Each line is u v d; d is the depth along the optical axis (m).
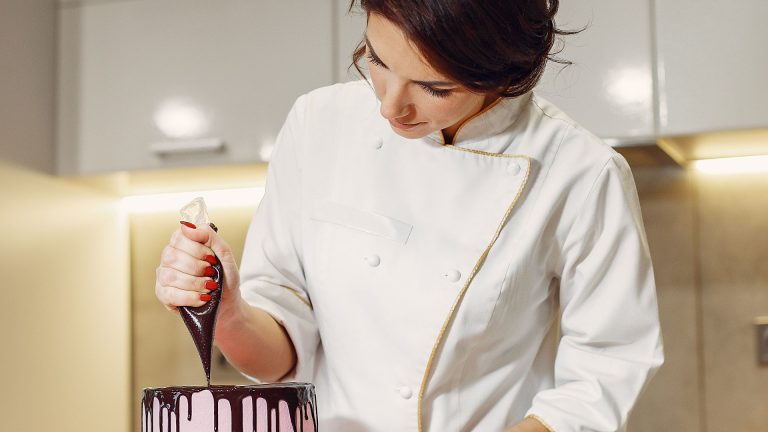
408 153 1.12
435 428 1.09
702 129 1.90
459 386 1.11
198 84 2.21
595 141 1.12
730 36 1.89
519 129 1.11
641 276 1.11
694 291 2.19
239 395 0.88
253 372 1.12
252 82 2.17
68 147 2.29
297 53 2.15
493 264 1.09
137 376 2.54
